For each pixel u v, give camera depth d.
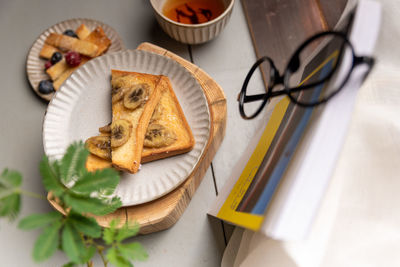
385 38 0.50
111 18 0.72
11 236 0.62
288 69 0.39
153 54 0.60
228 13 0.62
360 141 0.47
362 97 0.48
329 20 0.67
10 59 0.70
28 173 0.64
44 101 0.67
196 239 0.62
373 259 0.45
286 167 0.38
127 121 0.56
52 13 0.72
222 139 0.64
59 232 0.35
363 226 0.46
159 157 0.57
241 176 0.52
